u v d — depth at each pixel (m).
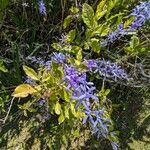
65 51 0.57
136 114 0.66
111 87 0.64
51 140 0.63
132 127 0.65
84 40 0.58
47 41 0.65
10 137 0.65
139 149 0.63
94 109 0.52
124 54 0.62
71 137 0.64
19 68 0.61
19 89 0.50
